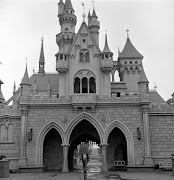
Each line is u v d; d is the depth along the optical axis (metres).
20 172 35.78
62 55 51.84
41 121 38.06
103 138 37.16
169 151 37.41
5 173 27.53
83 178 26.33
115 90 56.56
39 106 38.38
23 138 37.16
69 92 51.19
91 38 53.47
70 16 65.69
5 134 38.59
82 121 41.91
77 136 41.53
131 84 61.22
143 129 37.25
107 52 51.38
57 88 65.81
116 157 41.53
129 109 38.12
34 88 63.91
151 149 37.47
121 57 62.59
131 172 34.19
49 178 26.59
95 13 70.25
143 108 37.53
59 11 68.06
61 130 37.75
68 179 25.41
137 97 38.22
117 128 41.78
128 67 62.19
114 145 41.38
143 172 34.00
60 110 38.44
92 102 37.53
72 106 38.22
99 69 52.09
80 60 52.97
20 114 39.00
